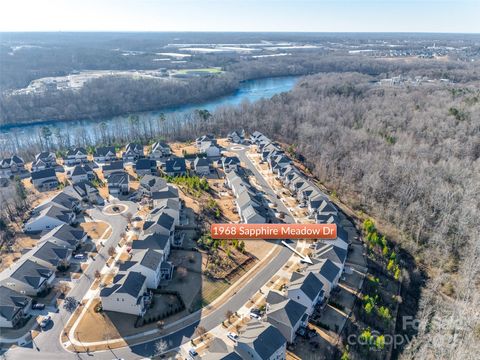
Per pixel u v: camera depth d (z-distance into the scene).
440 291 87.19
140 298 73.12
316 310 74.75
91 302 75.31
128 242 96.06
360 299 79.19
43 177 130.38
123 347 64.94
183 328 69.44
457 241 99.56
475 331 72.69
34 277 78.19
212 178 139.25
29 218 106.50
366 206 119.94
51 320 70.75
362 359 65.56
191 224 104.94
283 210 115.38
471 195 110.44
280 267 87.94
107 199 120.00
